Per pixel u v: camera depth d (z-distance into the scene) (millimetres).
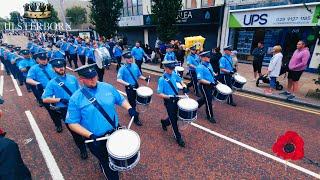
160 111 6281
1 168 1568
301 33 10641
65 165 3893
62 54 11453
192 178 3529
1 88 9273
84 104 2623
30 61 7336
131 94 5316
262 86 8414
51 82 3988
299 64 6523
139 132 5062
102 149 2773
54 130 5191
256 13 11641
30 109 6590
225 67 6316
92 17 17016
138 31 21312
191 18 14977
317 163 3828
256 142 4523
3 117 6035
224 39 13617
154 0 12039
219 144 4484
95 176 3602
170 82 4355
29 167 3844
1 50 11828
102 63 9336
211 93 5348
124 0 21250
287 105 6602
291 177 3510
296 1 10031
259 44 8930
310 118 5629
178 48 10812
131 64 5336
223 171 3680
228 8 12797
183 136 4836
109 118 2777
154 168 3783
